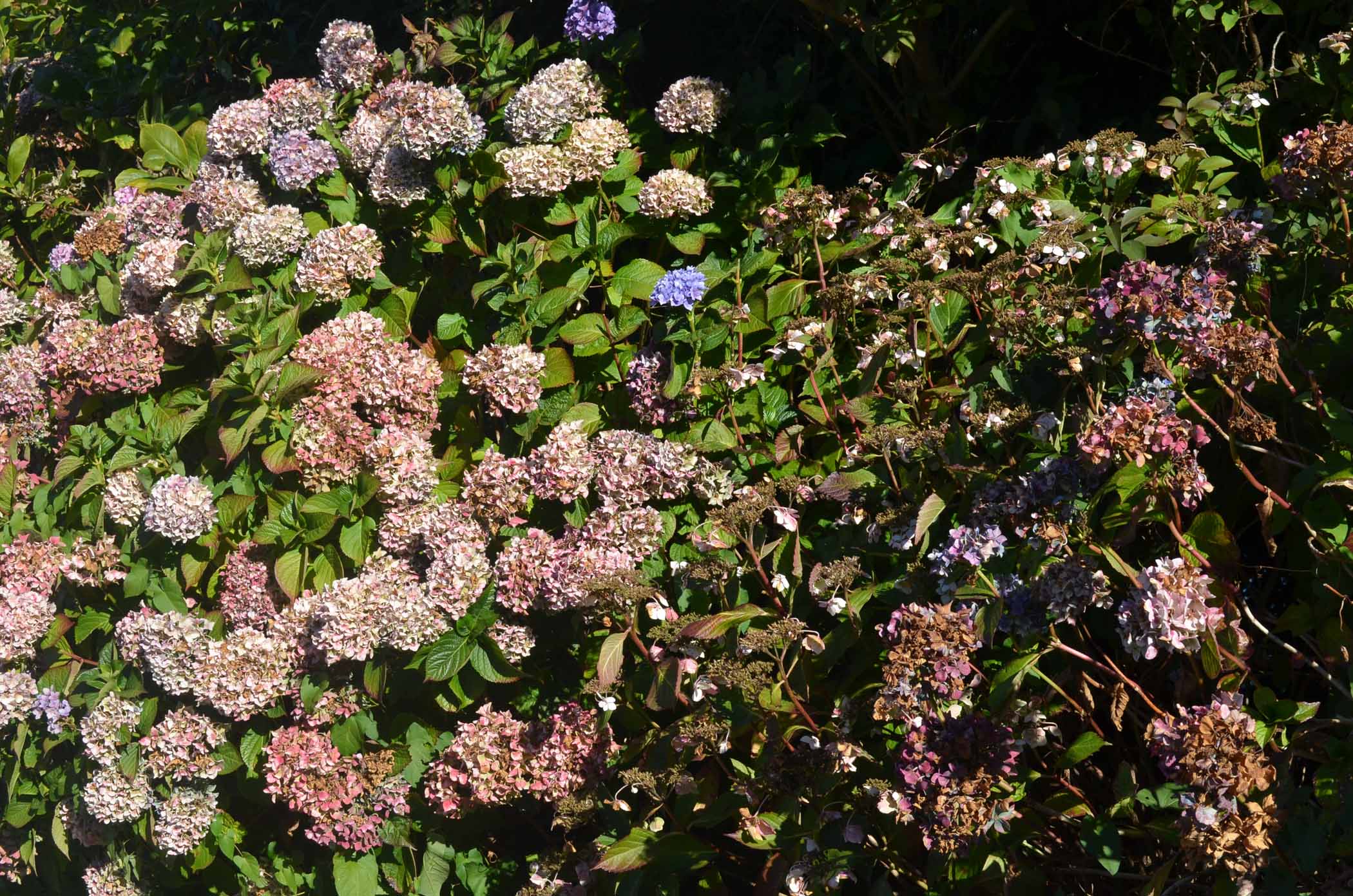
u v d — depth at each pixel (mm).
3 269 4648
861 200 2814
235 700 2973
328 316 3461
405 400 3096
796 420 2773
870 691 2404
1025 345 2295
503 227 3291
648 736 2576
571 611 2824
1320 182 2219
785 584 2461
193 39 4867
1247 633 2285
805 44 3238
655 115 3314
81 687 3555
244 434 3152
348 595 2814
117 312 3861
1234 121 2676
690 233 3047
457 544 2818
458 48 3754
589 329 2939
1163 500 2096
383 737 2930
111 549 3438
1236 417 2102
